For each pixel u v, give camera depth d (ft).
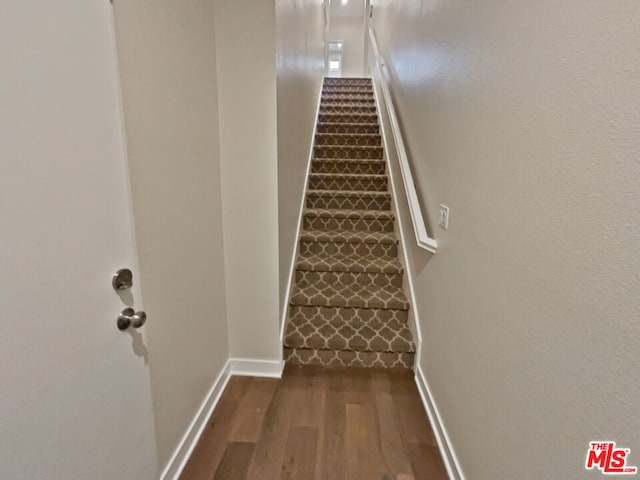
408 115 8.95
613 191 2.15
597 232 2.28
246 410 6.05
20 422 2.32
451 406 5.01
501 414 3.54
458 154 4.91
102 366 3.09
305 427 5.70
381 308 7.70
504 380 3.49
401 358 7.17
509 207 3.42
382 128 12.98
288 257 7.73
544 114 2.86
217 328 6.26
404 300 7.73
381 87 13.06
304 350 7.25
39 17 2.35
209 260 5.80
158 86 4.02
